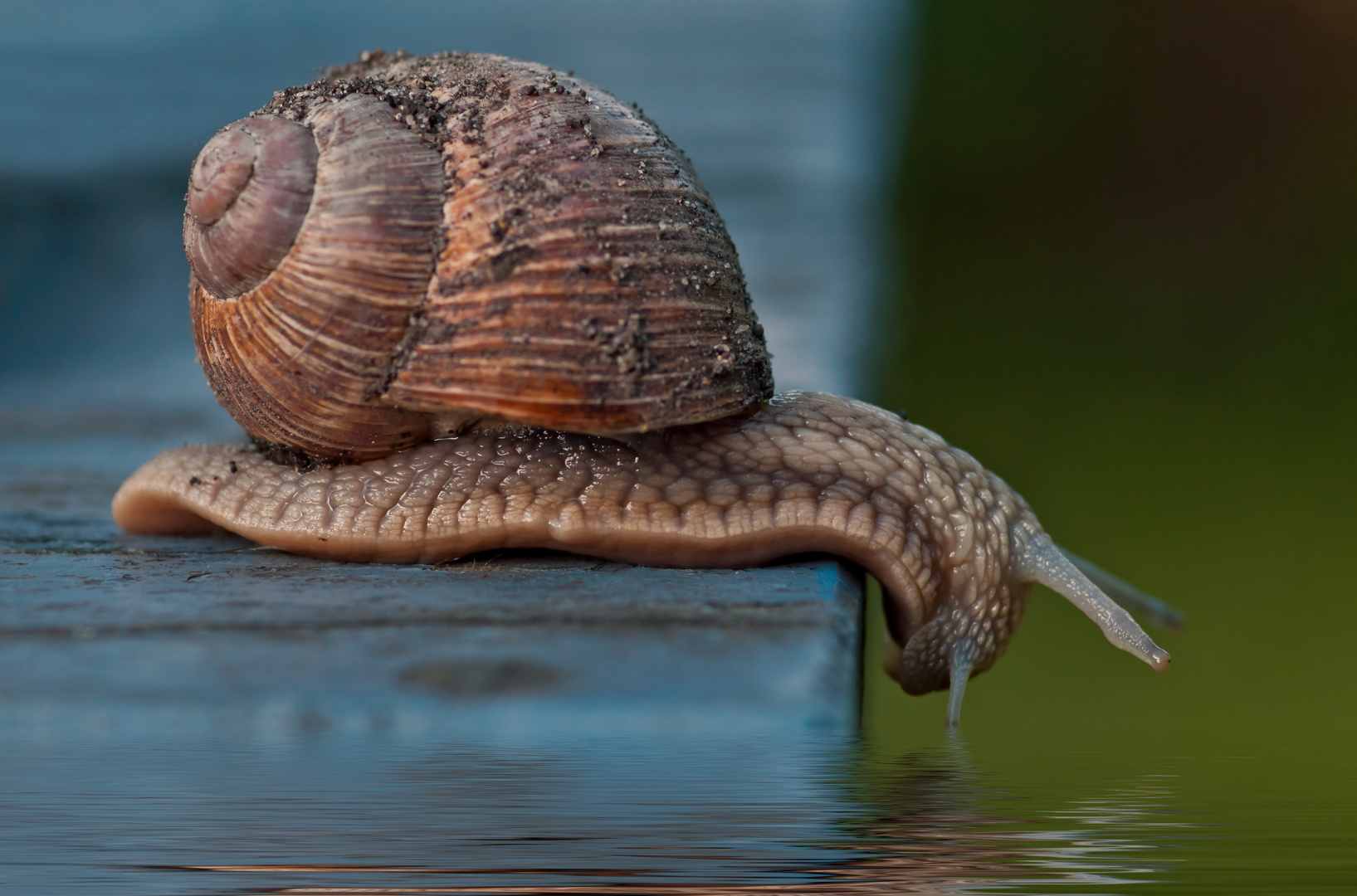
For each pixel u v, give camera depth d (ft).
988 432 3.72
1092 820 2.09
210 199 2.14
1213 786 2.12
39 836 2.06
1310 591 2.94
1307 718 2.43
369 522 2.14
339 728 2.06
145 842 2.06
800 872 2.06
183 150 4.42
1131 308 4.78
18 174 4.05
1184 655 2.75
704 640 2.07
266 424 2.15
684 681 2.06
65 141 4.35
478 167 2.14
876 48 6.38
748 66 5.85
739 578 2.12
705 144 4.60
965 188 6.15
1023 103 6.56
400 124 2.15
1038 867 2.07
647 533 2.13
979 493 2.17
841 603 2.10
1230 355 4.28
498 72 2.16
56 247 3.67
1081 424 3.75
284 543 2.15
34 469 2.30
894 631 2.17
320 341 2.14
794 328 2.60
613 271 2.13
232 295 2.15
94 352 3.00
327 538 2.14
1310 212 5.55
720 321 2.14
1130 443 3.64
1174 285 4.99
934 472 2.16
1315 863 2.08
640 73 5.64
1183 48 6.55
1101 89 6.58
